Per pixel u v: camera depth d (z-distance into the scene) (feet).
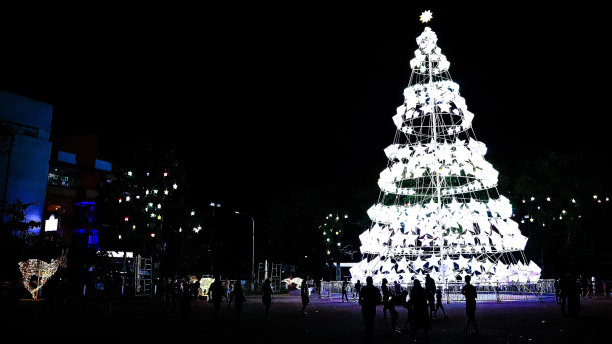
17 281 87.35
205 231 195.11
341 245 200.95
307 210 192.85
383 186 113.29
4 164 127.44
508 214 106.22
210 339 48.03
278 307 92.63
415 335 47.01
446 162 106.83
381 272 104.42
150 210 140.05
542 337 46.93
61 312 81.30
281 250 200.34
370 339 41.63
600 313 71.26
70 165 166.61
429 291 65.31
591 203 139.44
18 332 54.49
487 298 99.60
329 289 121.49
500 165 150.20
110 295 76.79
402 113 112.47
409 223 106.52
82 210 165.37
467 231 107.14
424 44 115.34
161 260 146.00
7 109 131.44
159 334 52.34
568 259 160.97
